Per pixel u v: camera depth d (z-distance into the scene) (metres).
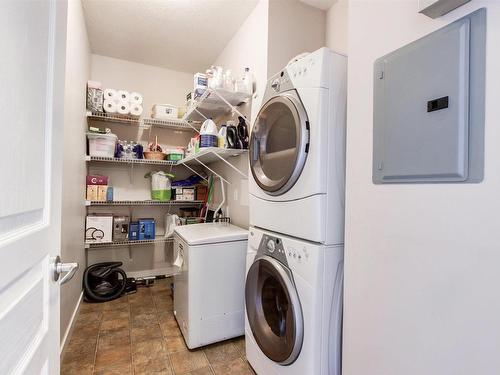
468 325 0.68
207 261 1.80
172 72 3.33
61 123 0.81
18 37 0.52
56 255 0.78
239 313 1.91
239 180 2.41
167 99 3.30
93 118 2.84
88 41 2.63
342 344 1.12
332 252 1.18
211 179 3.06
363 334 0.98
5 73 0.47
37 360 0.64
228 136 2.15
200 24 2.42
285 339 1.29
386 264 0.89
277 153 1.42
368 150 0.96
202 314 1.79
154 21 2.39
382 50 0.91
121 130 3.11
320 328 1.16
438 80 0.73
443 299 0.73
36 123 0.62
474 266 0.67
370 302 0.95
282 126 1.41
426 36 0.77
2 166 0.46
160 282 3.09
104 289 2.59
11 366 0.50
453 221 0.71
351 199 1.03
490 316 0.64
